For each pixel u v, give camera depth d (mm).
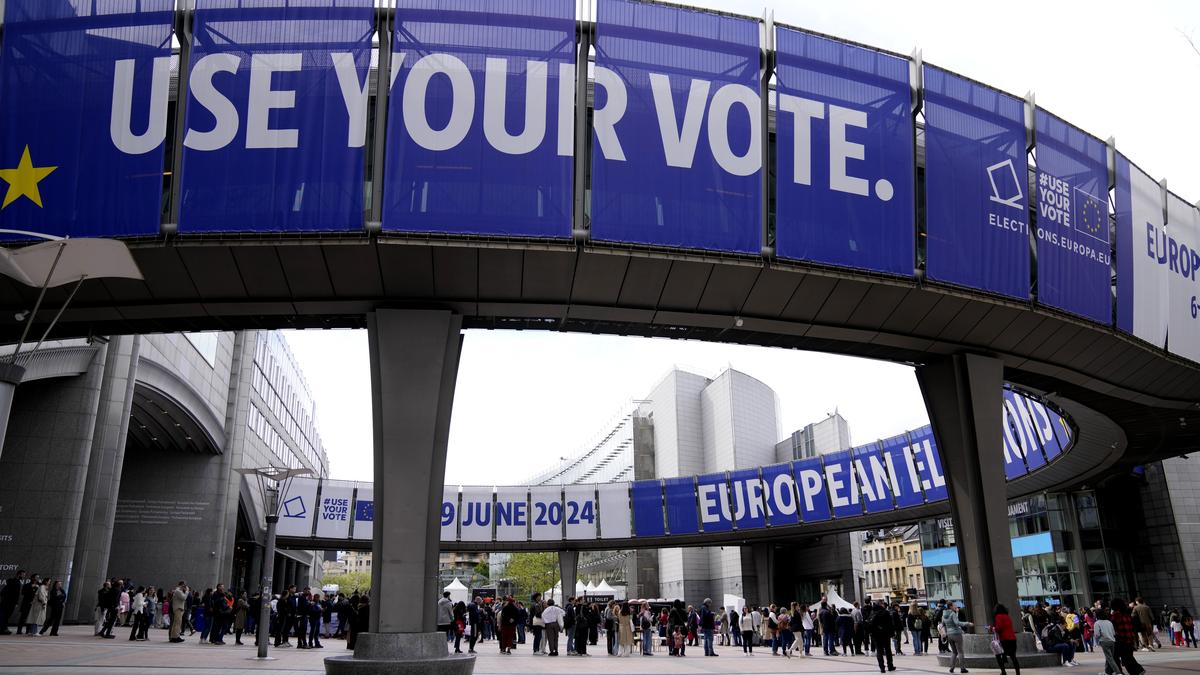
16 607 29953
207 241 18719
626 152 19953
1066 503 53094
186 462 49406
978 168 23500
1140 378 29047
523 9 20109
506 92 19609
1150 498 51188
